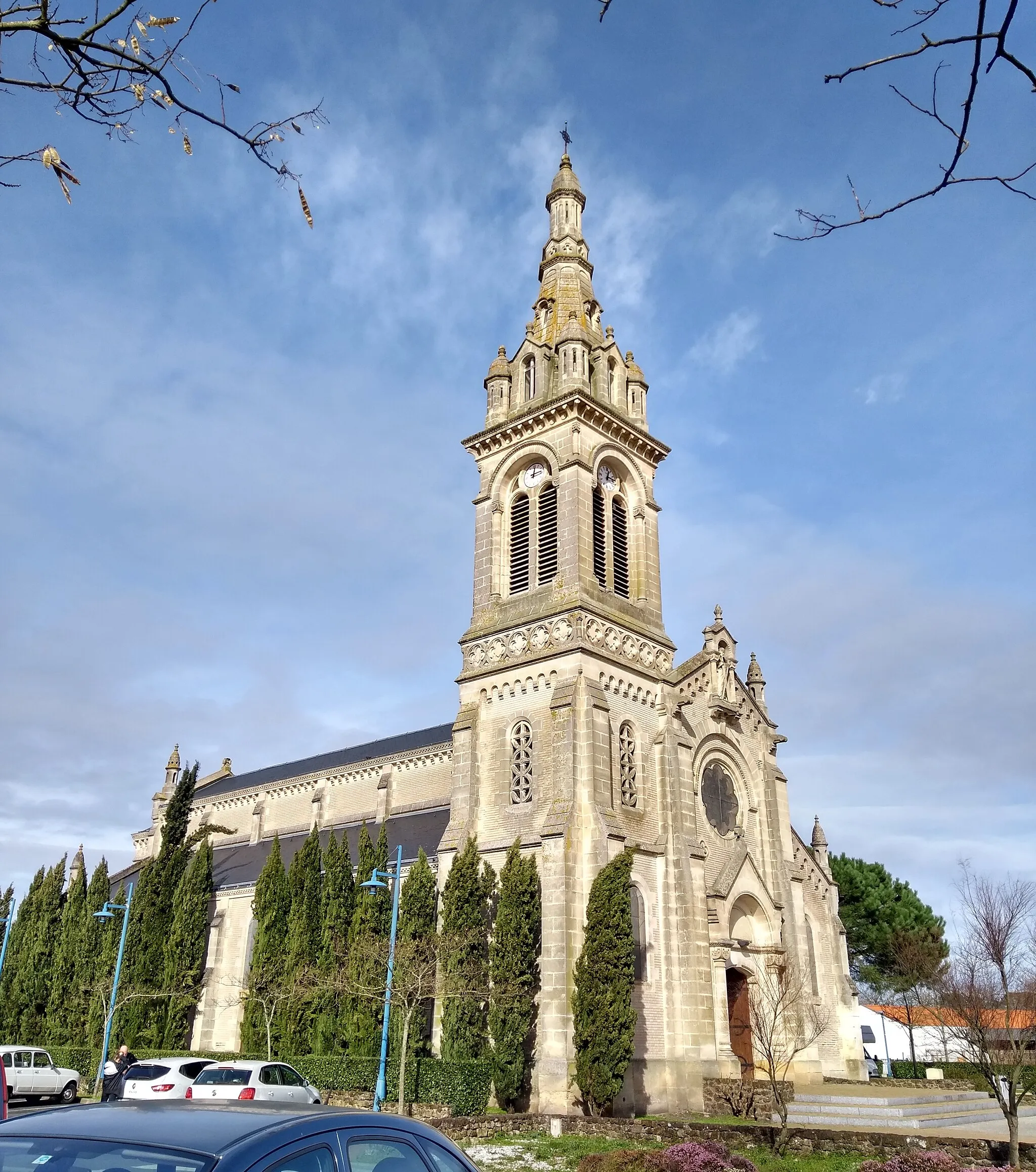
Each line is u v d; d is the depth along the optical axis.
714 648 55.78
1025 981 45.31
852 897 92.31
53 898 69.31
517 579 53.91
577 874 43.19
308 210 8.16
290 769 82.25
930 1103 42.75
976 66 7.01
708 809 51.97
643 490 56.56
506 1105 40.03
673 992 44.59
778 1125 35.97
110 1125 7.36
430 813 62.88
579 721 46.22
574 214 63.56
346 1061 42.72
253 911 58.84
